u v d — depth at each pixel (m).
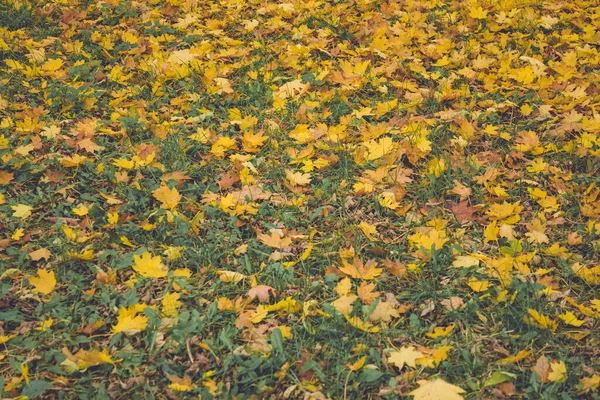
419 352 2.65
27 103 4.54
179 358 2.72
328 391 2.54
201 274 3.15
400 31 5.50
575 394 2.48
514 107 4.49
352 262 3.22
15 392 2.52
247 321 2.85
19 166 3.79
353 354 2.71
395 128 4.27
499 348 2.71
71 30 5.41
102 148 4.02
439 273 3.16
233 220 3.46
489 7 5.91
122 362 2.67
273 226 3.42
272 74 4.93
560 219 3.48
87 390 2.56
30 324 2.87
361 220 3.55
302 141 4.14
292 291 3.07
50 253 3.27
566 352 2.69
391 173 3.87
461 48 5.29
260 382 2.56
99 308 2.98
